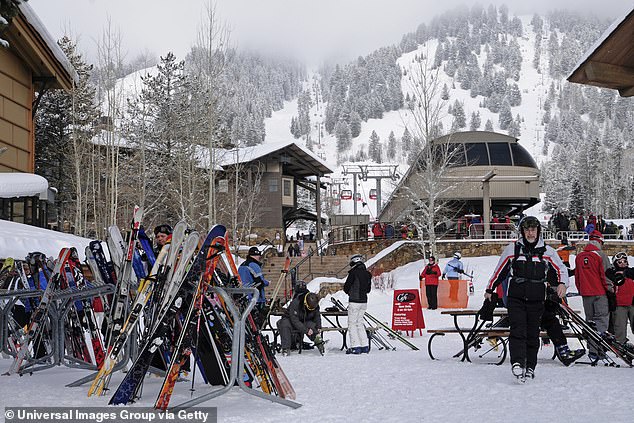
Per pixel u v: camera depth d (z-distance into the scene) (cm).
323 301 2617
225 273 690
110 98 3812
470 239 3694
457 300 2050
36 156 4288
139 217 707
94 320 816
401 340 1247
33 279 948
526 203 4466
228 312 655
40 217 2230
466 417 541
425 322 1784
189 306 610
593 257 1009
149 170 4194
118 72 3894
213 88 3691
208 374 720
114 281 794
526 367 748
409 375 821
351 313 1179
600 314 1006
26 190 1880
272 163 5331
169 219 4184
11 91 2119
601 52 1133
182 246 621
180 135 4181
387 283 2945
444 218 3972
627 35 1093
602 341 905
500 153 4156
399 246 3562
